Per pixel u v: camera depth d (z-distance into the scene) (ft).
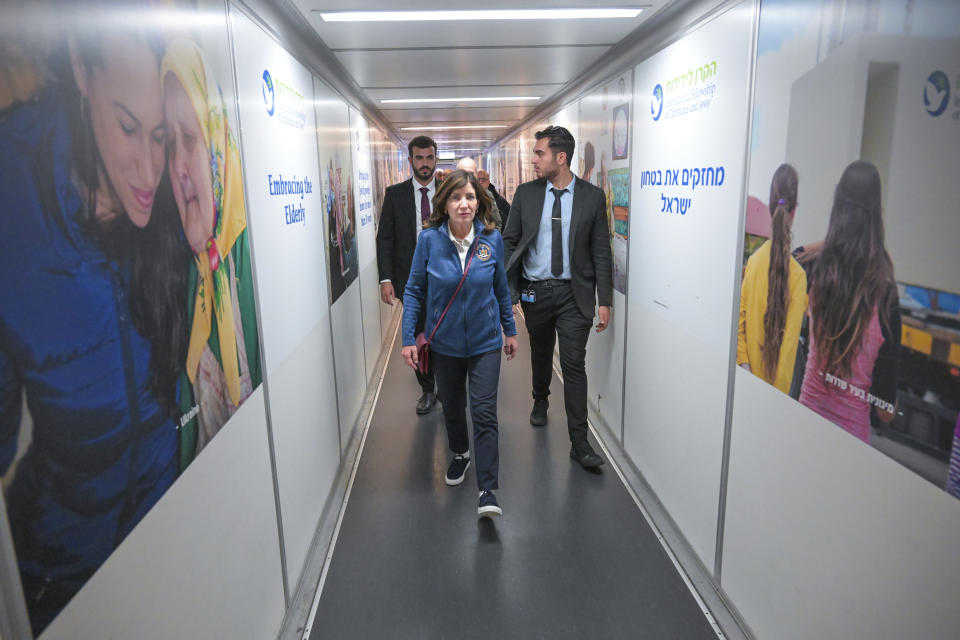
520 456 10.54
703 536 7.00
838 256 4.20
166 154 3.59
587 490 9.32
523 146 22.50
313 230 8.32
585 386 10.00
